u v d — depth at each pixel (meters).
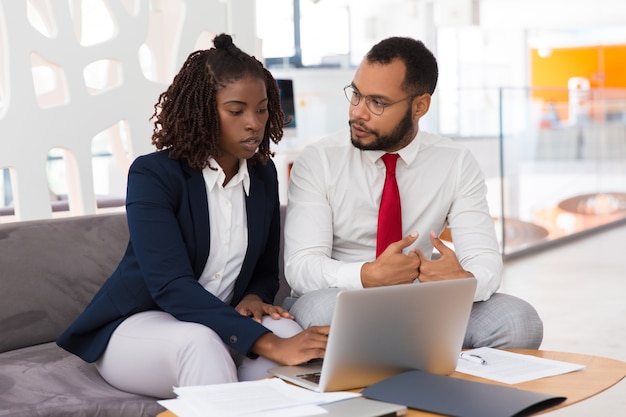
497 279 2.21
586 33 13.22
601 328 4.34
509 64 12.36
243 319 1.88
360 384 1.63
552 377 1.72
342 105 8.28
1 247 2.29
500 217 6.37
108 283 2.08
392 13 9.76
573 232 7.42
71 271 2.39
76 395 1.92
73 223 2.45
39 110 2.71
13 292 2.28
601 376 1.73
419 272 2.00
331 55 9.73
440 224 2.44
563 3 10.38
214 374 1.79
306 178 2.37
